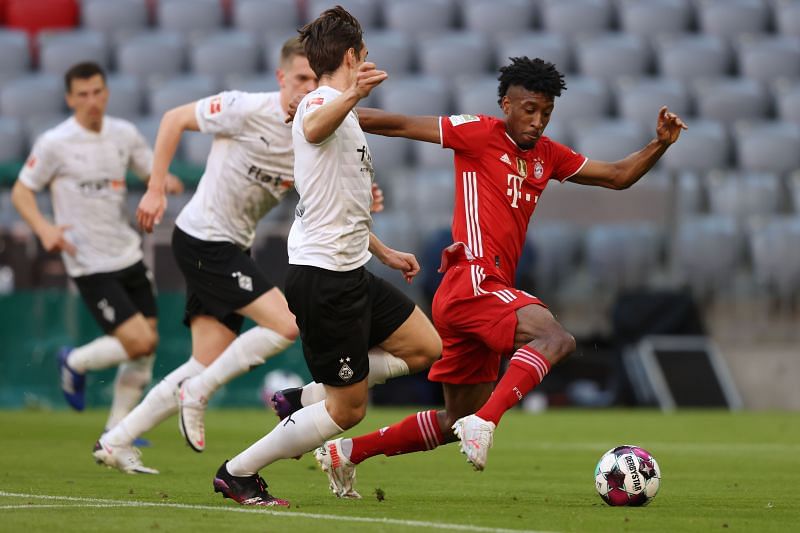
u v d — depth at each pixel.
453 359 19.05
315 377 17.41
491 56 70.69
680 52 71.12
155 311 31.44
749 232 58.19
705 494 21.09
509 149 19.03
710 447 34.16
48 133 30.17
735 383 56.72
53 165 30.09
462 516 16.44
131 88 66.69
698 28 75.19
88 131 30.22
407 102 66.00
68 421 41.91
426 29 73.56
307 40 17.53
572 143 64.38
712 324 57.72
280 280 46.78
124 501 18.19
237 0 74.12
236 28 74.06
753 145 65.31
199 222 23.75
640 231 57.88
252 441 33.72
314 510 17.00
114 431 23.53
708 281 57.97
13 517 15.70
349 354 17.19
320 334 17.03
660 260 58.00
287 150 23.62
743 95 68.25
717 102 68.06
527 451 32.50
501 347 18.19
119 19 73.38
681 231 58.03
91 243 30.33
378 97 66.44
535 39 71.19
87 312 49.59
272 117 23.42
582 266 57.66
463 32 73.81
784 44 72.44
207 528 14.59
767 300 57.75
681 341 55.72
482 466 16.86
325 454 18.97
